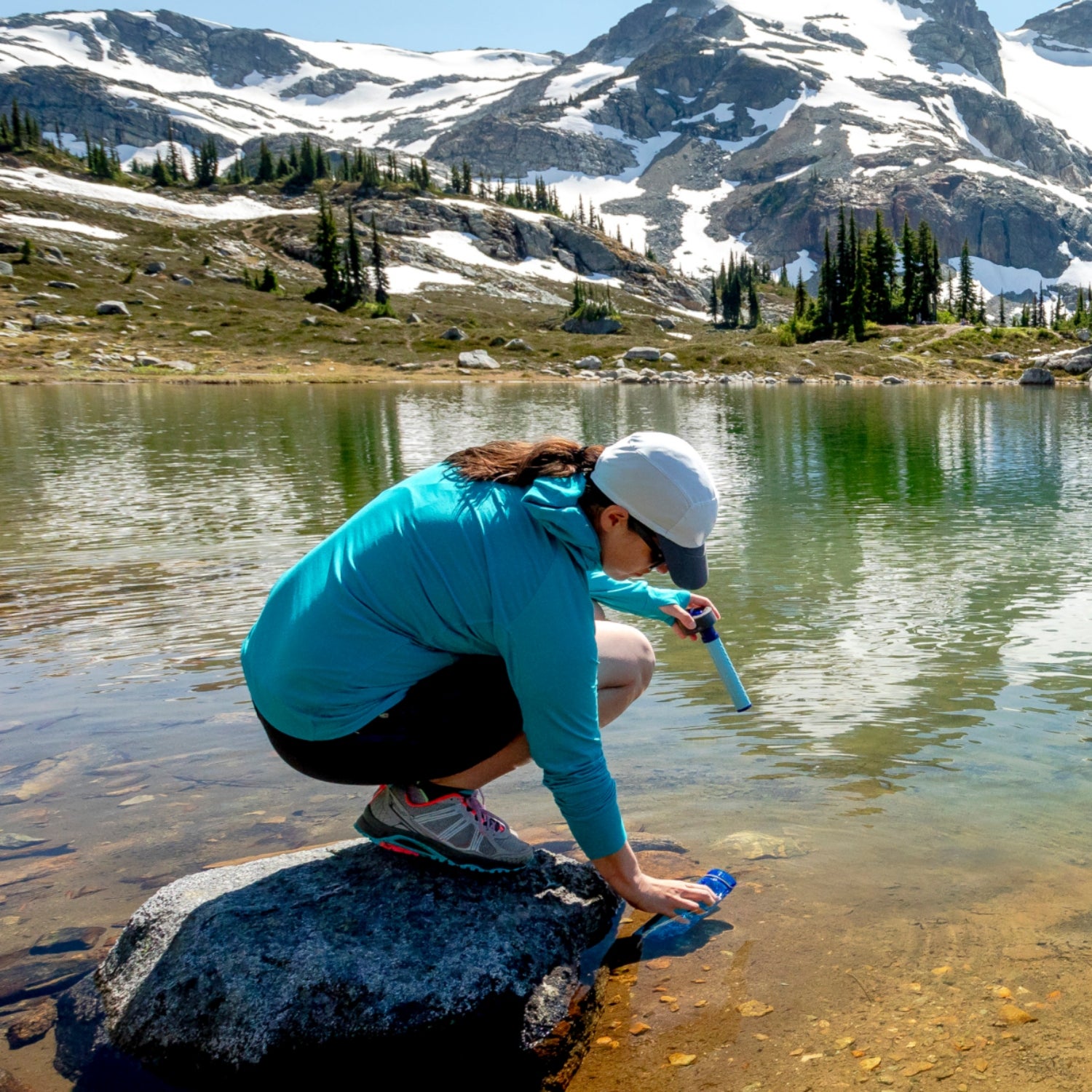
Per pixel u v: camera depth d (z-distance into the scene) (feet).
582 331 273.33
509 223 457.27
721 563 21.85
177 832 9.12
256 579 20.53
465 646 6.77
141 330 219.61
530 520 6.64
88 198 386.93
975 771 10.13
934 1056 6.02
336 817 9.43
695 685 13.28
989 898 7.70
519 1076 6.32
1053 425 66.33
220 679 13.88
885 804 9.39
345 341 228.22
